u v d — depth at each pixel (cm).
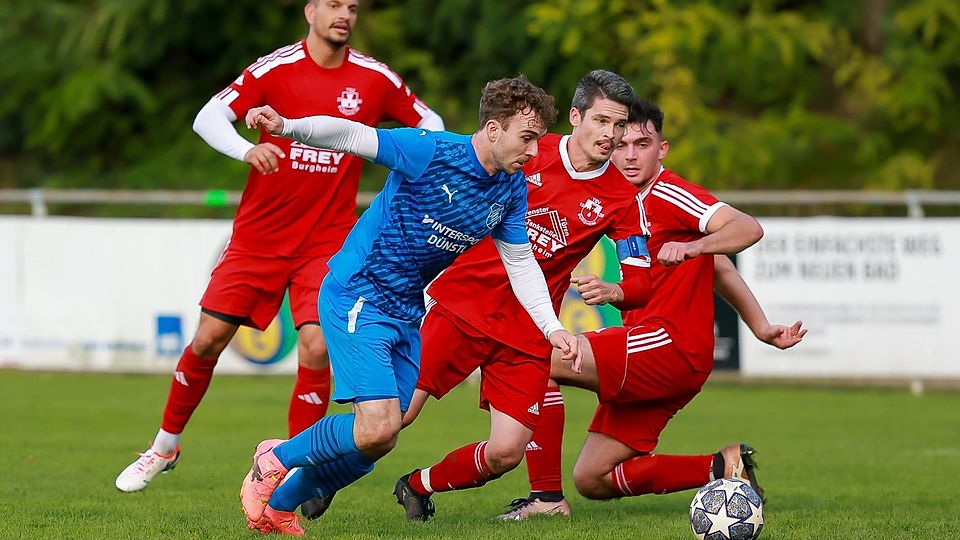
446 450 2847
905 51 6812
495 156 1515
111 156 7531
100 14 6962
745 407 3938
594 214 1830
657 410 1972
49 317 4228
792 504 2131
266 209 2025
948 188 6781
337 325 1586
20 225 4228
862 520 1911
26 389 4053
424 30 7181
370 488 2283
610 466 1966
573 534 1719
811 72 7231
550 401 1969
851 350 4122
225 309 2039
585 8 6331
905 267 4119
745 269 4119
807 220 4112
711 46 6700
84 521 1808
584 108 1770
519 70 6769
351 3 1986
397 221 1555
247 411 3588
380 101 2070
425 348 1862
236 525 1764
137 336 4216
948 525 1858
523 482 2430
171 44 7362
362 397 1558
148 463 2114
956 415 3759
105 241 4212
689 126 6512
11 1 7306
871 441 3133
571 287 4031
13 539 1644
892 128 7044
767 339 1997
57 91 7119
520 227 1636
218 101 1950
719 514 1630
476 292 1850
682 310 1941
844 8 7138
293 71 2002
